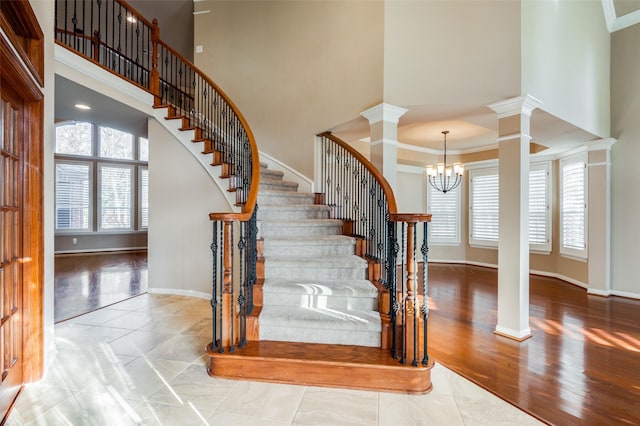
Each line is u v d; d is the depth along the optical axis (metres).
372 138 3.78
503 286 3.32
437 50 3.50
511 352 2.89
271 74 4.99
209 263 4.40
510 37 3.26
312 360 2.27
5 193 2.00
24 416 1.90
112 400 2.07
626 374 2.51
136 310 3.90
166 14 6.23
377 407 2.04
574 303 4.50
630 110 4.82
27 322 2.24
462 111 3.76
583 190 5.40
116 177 9.30
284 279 3.08
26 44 2.22
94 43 4.23
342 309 2.77
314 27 4.54
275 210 3.96
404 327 2.28
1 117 1.91
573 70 4.06
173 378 2.34
